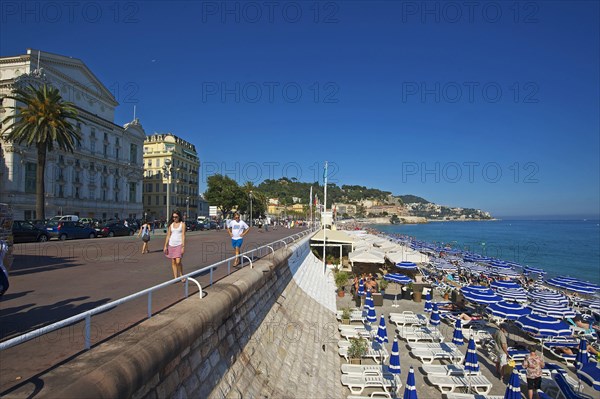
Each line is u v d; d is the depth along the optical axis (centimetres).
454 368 1097
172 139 7938
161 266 1180
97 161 5803
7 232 819
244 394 655
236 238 1070
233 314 742
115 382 319
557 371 1088
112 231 3047
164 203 7744
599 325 1723
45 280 902
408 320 1583
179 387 475
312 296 1712
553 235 10519
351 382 1006
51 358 387
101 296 715
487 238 9269
